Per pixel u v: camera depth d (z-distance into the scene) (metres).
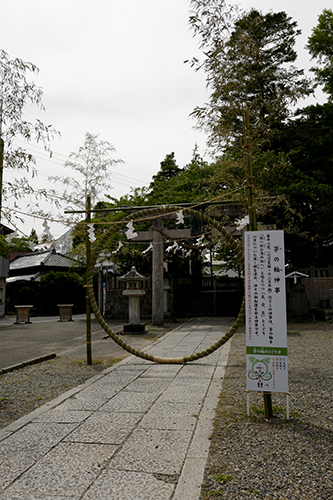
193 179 15.78
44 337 11.38
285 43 15.54
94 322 16.55
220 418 3.58
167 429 3.32
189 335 10.41
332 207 13.73
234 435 3.16
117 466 2.65
